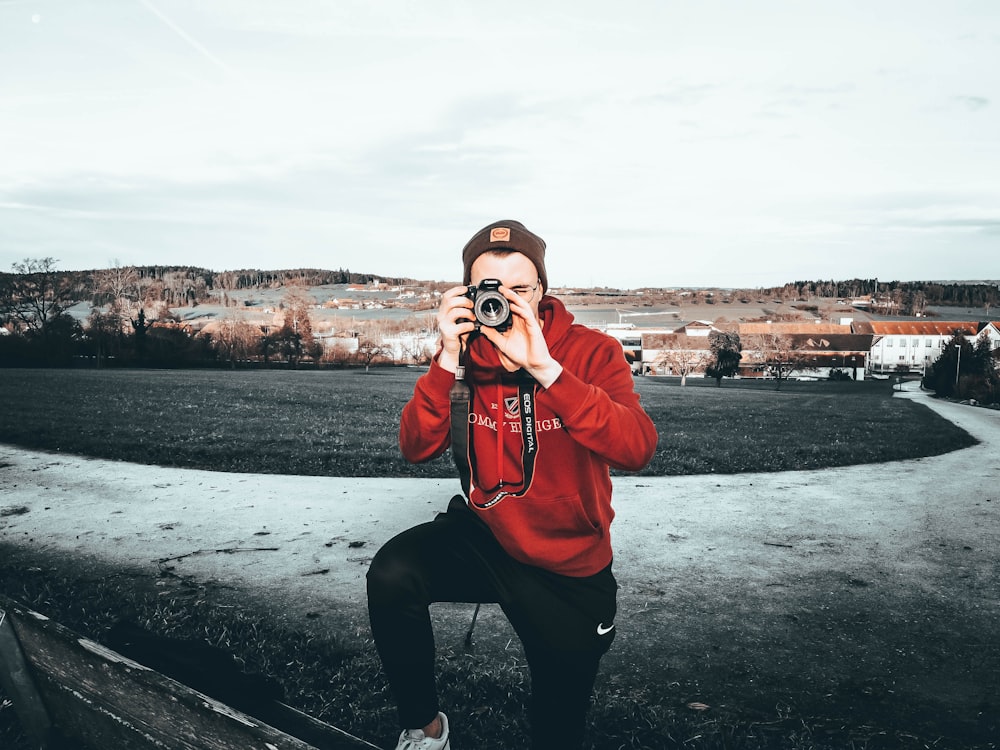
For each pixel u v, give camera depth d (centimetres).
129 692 176
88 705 190
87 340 8500
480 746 284
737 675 382
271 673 352
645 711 325
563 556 162
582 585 165
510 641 411
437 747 164
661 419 2562
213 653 256
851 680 379
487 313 143
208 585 530
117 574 555
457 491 930
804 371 12962
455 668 358
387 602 157
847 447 1548
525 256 162
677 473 1133
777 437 1823
